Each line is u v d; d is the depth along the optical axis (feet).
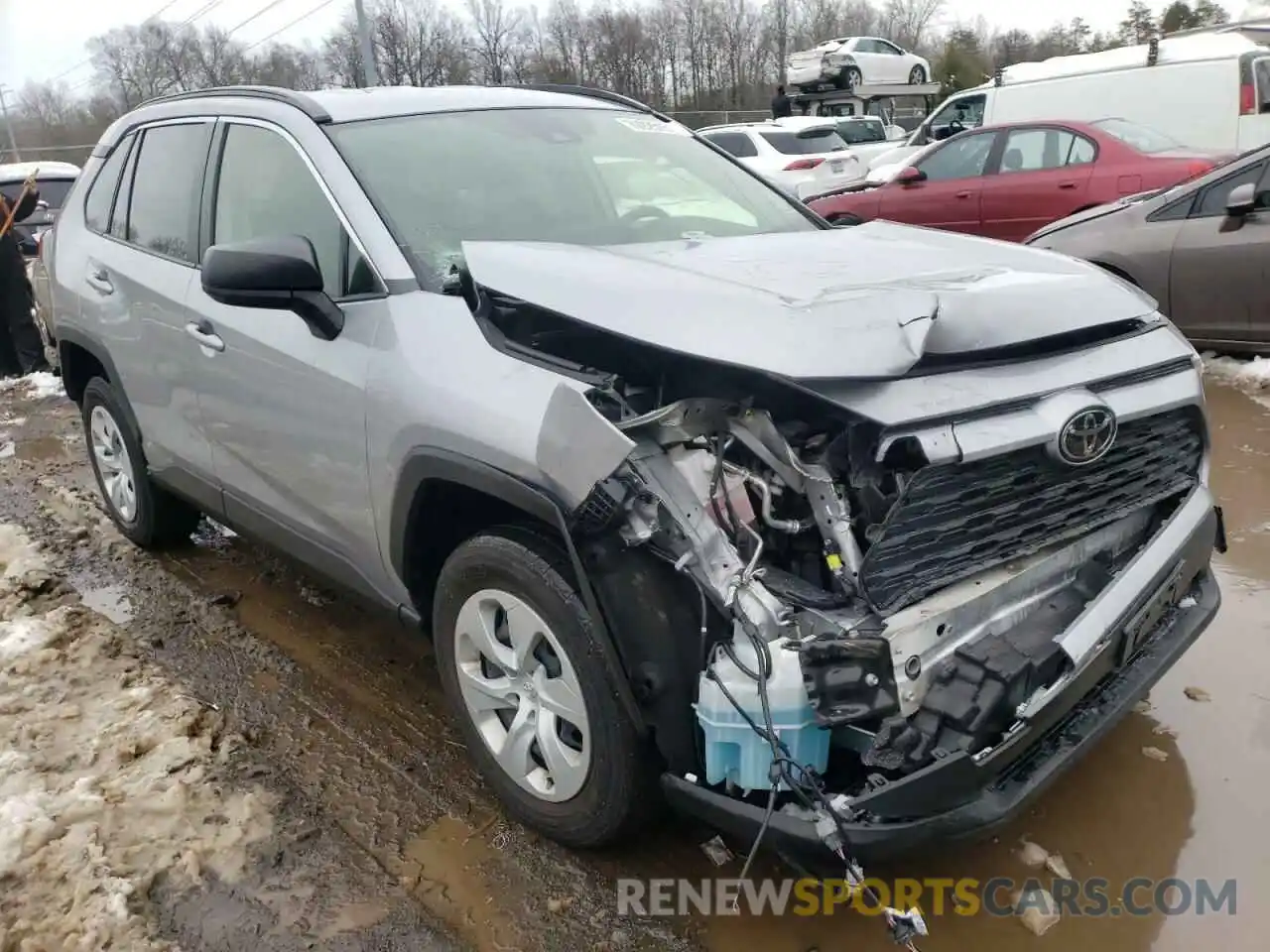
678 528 7.18
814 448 7.20
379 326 9.23
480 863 8.76
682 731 7.33
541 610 8.02
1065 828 8.84
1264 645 11.34
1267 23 50.19
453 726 10.82
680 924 8.01
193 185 12.27
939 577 7.23
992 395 7.25
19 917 8.21
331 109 10.93
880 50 81.46
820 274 8.29
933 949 7.70
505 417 7.88
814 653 6.72
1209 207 21.01
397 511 9.06
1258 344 20.59
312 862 8.84
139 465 14.55
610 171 11.77
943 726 6.94
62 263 15.06
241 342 10.75
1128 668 8.24
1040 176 30.27
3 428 24.44
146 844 9.00
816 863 6.87
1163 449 8.73
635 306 7.66
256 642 12.80
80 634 12.85
